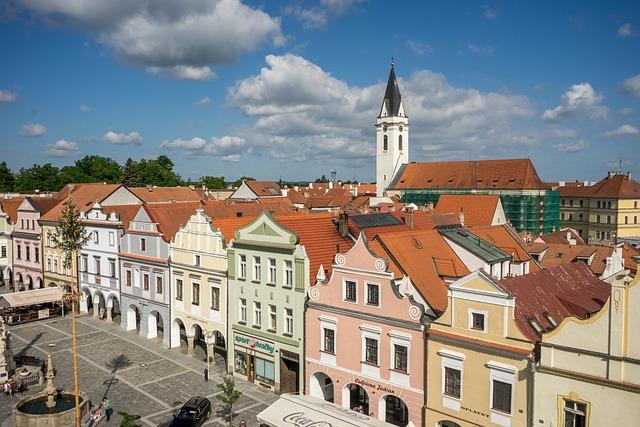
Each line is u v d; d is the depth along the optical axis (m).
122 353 58.84
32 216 85.75
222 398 39.91
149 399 46.91
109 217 69.44
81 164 188.62
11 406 45.91
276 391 47.41
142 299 64.38
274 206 82.31
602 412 27.89
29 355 58.00
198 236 55.38
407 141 188.50
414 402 36.88
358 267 39.72
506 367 31.62
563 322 29.03
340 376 41.69
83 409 44.00
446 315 34.66
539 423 30.17
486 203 101.50
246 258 49.38
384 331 38.34
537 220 145.62
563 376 29.08
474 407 33.44
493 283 32.03
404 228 54.94
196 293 56.34
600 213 153.88
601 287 41.28
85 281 74.94
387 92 185.62
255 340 49.16
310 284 44.44
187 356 57.62
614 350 27.38
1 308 74.50
